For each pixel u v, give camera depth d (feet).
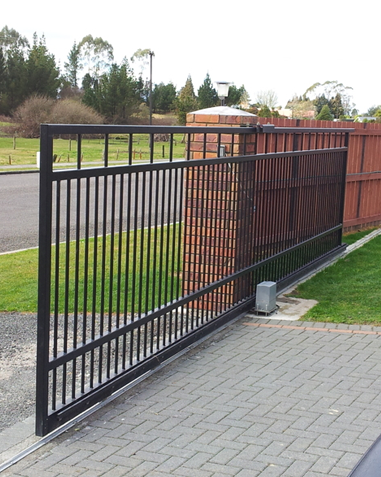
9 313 21.63
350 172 38.04
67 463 11.46
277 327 20.42
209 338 19.26
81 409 13.56
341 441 12.46
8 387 15.33
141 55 290.97
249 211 21.75
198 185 19.60
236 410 13.96
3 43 289.94
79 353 13.37
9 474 11.03
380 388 15.30
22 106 206.49
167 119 253.44
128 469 11.27
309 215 28.02
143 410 13.92
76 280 13.23
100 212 47.06
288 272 26.11
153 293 16.37
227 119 21.39
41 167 11.76
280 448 12.14
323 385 15.46
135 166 14.40
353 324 20.68
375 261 30.73
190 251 19.88
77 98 264.72
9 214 46.70
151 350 16.56
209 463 11.51
